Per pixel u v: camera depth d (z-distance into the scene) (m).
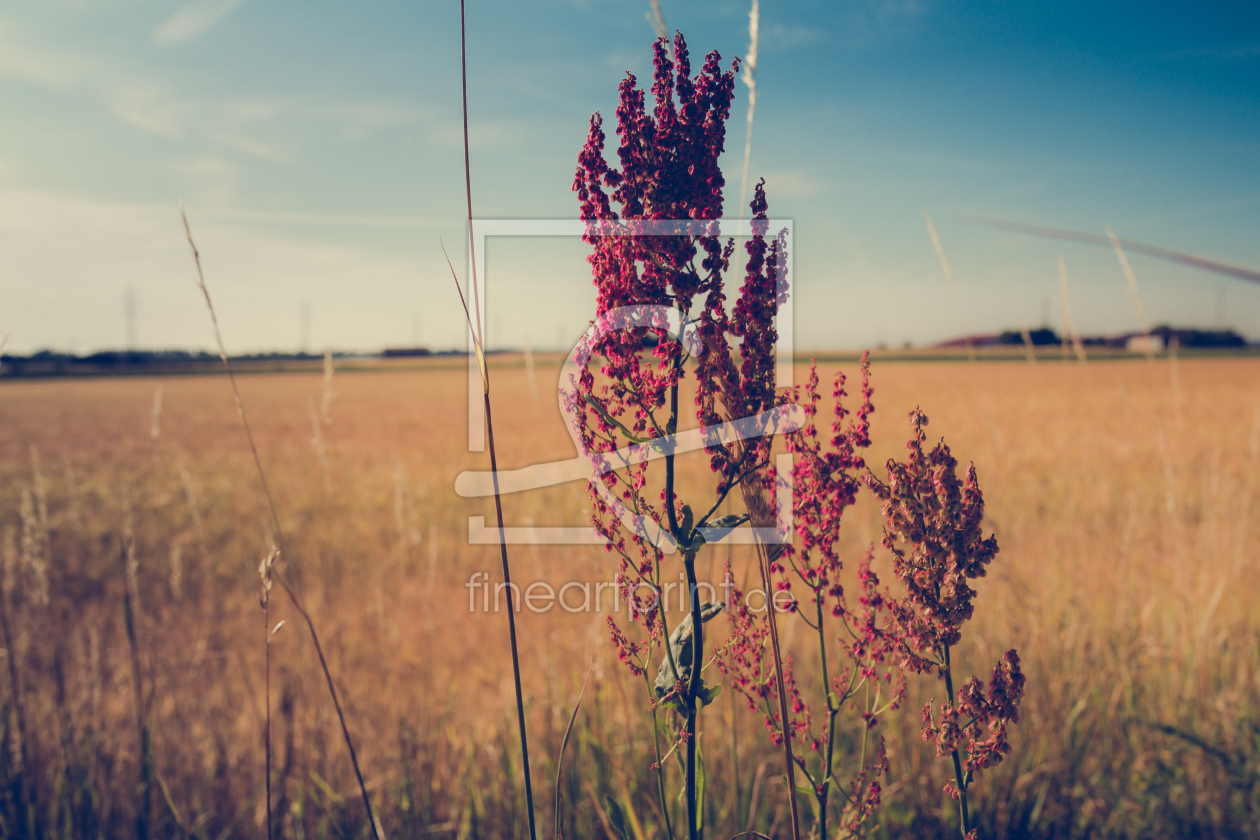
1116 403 26.44
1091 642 3.59
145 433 30.00
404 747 3.16
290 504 13.00
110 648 4.60
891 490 1.43
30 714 3.48
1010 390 34.31
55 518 9.52
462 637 5.09
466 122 1.39
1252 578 4.32
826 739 1.46
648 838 2.14
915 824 2.75
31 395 56.22
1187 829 2.69
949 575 1.37
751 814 2.41
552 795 2.84
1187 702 3.26
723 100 1.44
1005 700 1.34
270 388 59.31
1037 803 2.72
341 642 4.64
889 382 41.94
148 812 2.82
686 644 1.44
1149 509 7.21
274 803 3.12
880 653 1.45
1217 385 34.62
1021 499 7.82
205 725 3.62
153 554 9.02
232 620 5.96
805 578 1.44
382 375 76.31
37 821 2.84
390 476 15.92
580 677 3.46
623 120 1.44
